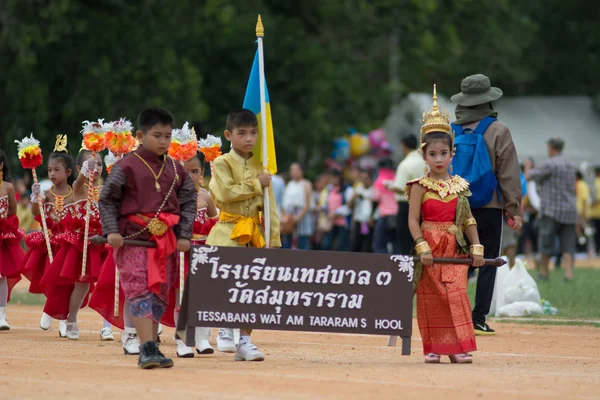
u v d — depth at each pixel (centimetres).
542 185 3656
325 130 7412
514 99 8150
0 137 5716
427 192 1641
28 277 2227
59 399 1233
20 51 5400
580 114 8006
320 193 5272
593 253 6194
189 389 1309
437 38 8181
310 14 8288
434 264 1623
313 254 1590
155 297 1563
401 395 1265
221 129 7081
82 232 2081
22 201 4016
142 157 1554
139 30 5925
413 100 7275
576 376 1471
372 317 1598
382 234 3831
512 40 8631
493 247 2108
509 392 1301
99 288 1838
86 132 1969
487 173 2064
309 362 1627
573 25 9662
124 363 1600
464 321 1622
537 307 2577
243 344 1639
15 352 1781
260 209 1691
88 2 5841
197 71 6231
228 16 6831
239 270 1577
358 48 8375
